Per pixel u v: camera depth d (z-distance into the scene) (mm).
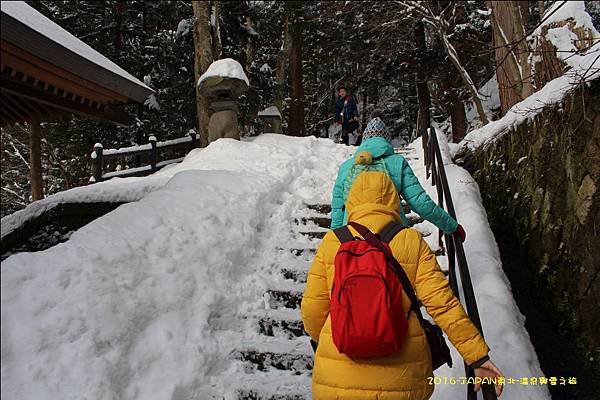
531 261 4375
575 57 4711
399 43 13109
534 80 5984
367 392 1642
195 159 6602
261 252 4270
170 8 15477
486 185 5793
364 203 2004
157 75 15383
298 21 16484
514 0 7117
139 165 12078
